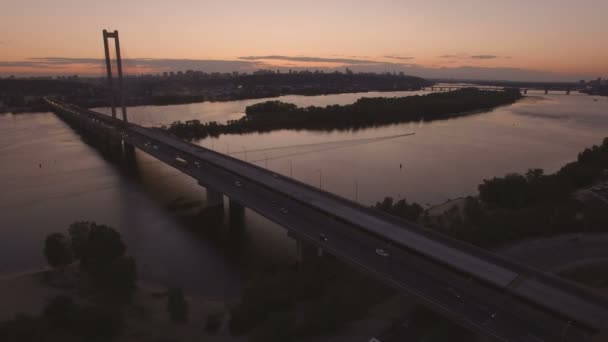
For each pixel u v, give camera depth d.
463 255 60.53
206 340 57.19
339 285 68.38
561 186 112.56
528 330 45.34
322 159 178.50
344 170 158.88
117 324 58.28
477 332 46.12
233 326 60.00
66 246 74.56
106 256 73.50
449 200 120.19
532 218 87.25
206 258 87.19
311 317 58.53
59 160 182.00
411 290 53.78
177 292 62.50
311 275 68.88
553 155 185.25
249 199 93.88
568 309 47.25
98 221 108.69
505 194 108.38
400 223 74.06
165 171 162.38
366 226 72.69
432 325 57.78
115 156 191.50
